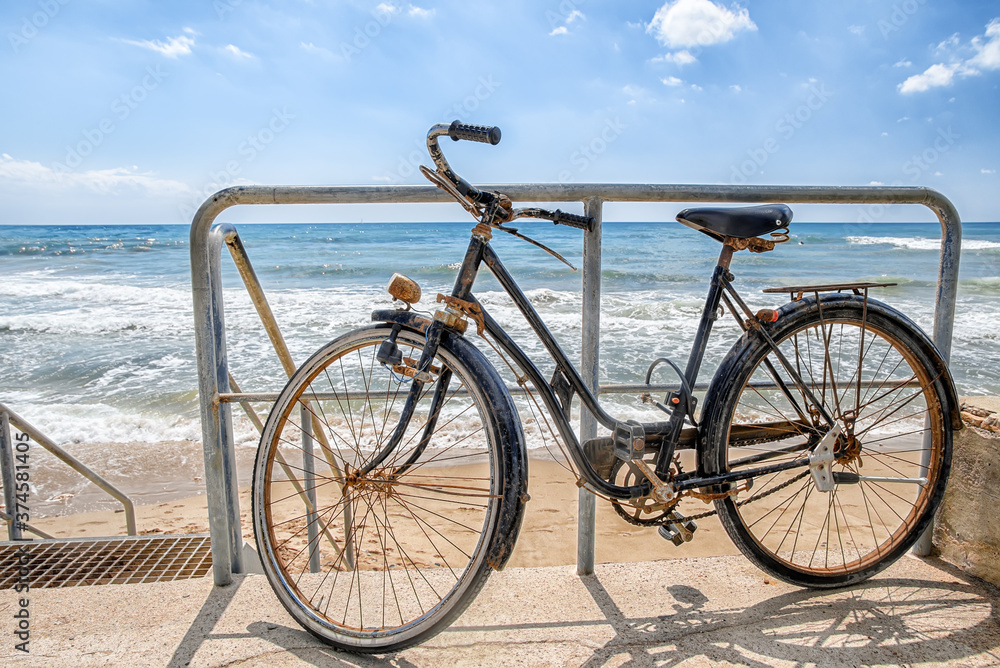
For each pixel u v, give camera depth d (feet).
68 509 15.23
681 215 5.33
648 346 27.96
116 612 5.58
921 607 5.56
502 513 4.53
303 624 5.18
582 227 5.48
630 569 6.31
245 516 13.98
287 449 17.83
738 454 11.16
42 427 20.86
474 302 4.86
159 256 88.33
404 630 4.80
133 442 19.75
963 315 37.22
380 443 5.33
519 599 5.75
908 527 6.02
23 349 32.27
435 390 5.11
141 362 29.53
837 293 5.74
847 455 5.60
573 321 34.76
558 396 5.16
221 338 5.81
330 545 11.90
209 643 5.13
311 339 31.32
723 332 30.35
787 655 4.89
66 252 94.22
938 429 5.86
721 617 5.44
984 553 5.98
